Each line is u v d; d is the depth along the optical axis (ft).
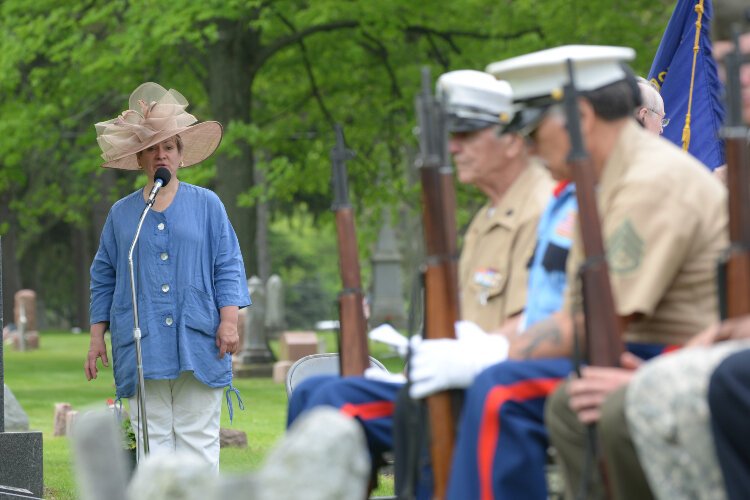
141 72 135.74
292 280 346.95
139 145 41.75
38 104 134.21
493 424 20.83
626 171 21.97
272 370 124.57
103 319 42.32
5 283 233.14
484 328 26.13
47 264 270.05
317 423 13.07
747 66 20.22
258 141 125.29
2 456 46.21
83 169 136.98
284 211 227.20
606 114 22.26
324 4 127.54
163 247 41.39
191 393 41.39
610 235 21.42
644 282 21.03
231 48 130.62
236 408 86.48
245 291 42.14
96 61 124.16
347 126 143.64
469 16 130.72
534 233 25.62
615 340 19.94
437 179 21.70
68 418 70.23
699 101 47.32
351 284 24.88
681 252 21.24
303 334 128.88
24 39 128.36
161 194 41.86
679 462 17.22
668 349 21.67
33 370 135.64
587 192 19.86
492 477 20.65
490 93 25.70
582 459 20.11
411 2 126.62
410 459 22.08
